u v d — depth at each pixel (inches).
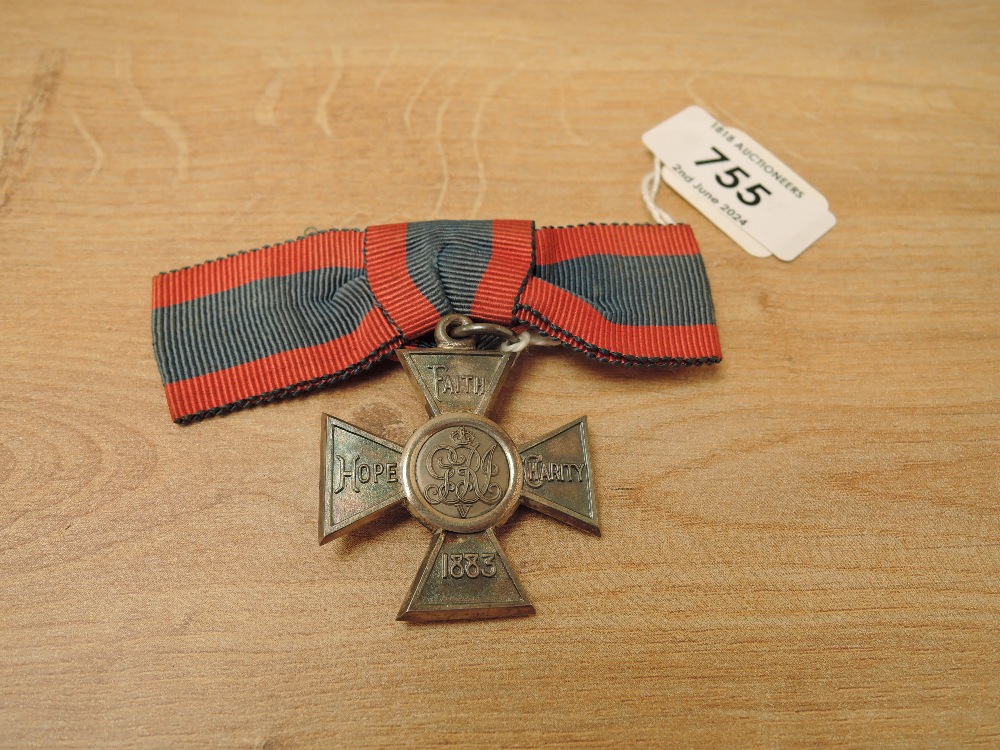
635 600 4.2
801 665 4.1
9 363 4.7
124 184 5.4
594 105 6.0
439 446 4.2
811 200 5.6
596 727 3.9
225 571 4.2
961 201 5.7
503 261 4.7
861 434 4.8
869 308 5.2
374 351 4.5
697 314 4.9
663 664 4.1
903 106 6.2
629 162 5.8
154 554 4.2
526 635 4.1
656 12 6.6
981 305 5.3
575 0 6.6
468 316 4.6
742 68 6.3
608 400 4.7
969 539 4.5
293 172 5.5
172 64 6.0
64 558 4.2
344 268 4.9
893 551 4.4
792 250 5.4
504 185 5.6
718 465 4.6
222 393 4.5
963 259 5.5
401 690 3.9
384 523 4.3
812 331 5.1
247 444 4.5
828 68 6.4
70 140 5.6
